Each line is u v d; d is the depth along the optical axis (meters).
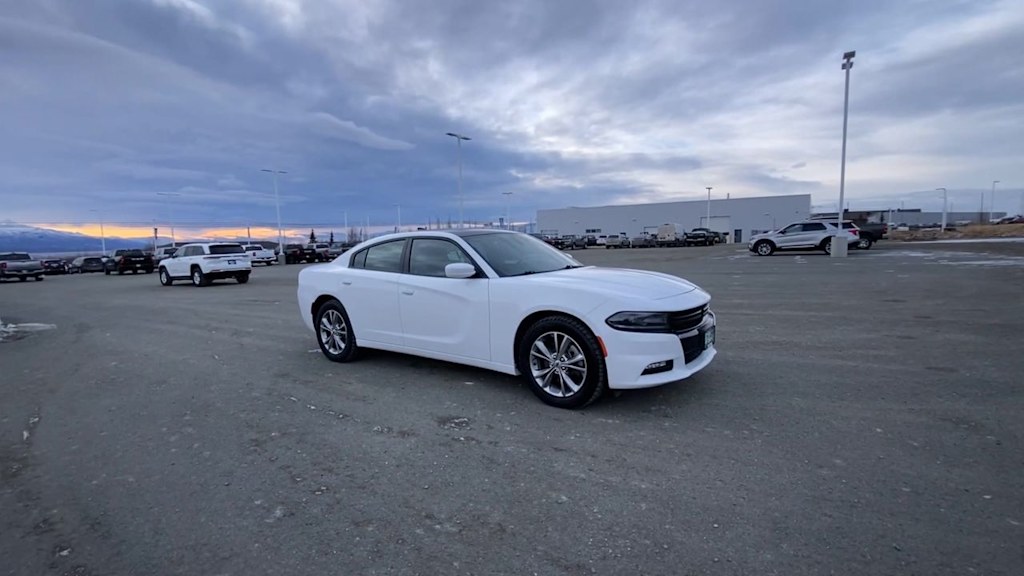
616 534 2.64
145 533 2.78
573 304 4.25
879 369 5.29
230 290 17.55
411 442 3.83
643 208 88.62
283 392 5.13
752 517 2.75
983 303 9.24
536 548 2.55
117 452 3.82
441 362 6.09
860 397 4.48
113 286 22.14
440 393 4.92
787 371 5.29
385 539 2.66
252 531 2.76
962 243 34.00
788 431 3.81
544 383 4.51
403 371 5.75
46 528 2.86
